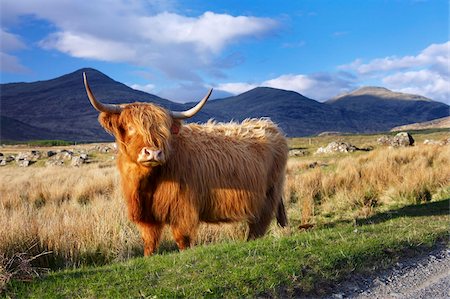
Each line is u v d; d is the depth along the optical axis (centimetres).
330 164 1830
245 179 668
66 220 721
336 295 398
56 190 1293
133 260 515
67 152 4378
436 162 1443
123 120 557
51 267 605
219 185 640
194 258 481
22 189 1395
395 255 499
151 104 579
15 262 525
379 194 1071
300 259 453
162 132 550
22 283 427
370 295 400
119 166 603
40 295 394
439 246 549
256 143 720
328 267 442
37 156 4238
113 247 668
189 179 604
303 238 547
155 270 445
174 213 598
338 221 854
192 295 377
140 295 379
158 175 584
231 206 655
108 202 961
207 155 636
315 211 977
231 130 711
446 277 444
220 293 382
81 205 1109
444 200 955
